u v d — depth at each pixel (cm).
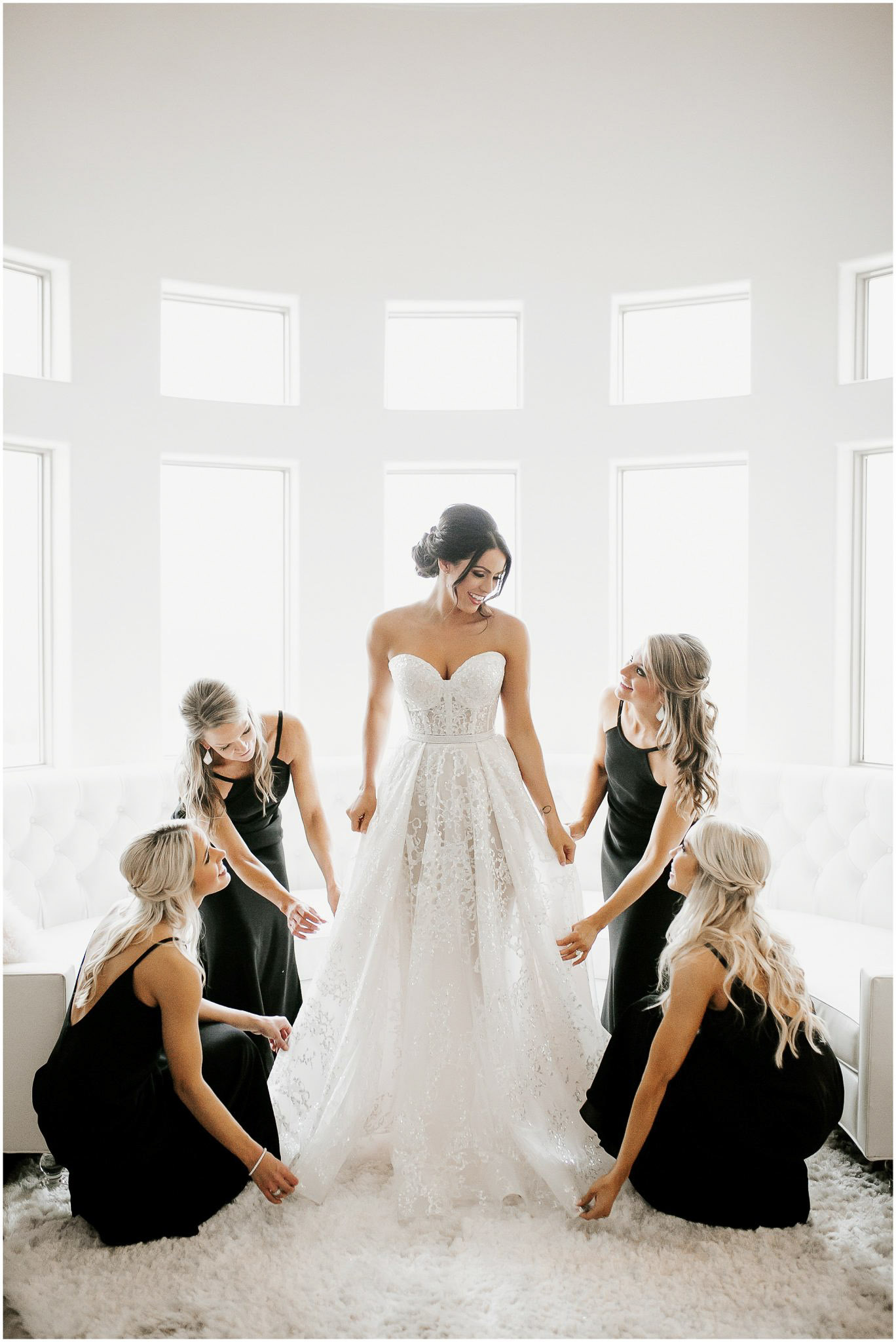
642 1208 250
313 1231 240
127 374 440
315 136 464
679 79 455
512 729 295
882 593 438
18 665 435
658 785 302
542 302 472
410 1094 259
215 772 305
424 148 470
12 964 273
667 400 475
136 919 241
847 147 429
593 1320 210
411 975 266
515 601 488
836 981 300
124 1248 234
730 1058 240
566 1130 267
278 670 493
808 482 441
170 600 476
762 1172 240
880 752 441
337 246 469
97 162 432
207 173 452
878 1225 244
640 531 490
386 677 296
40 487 436
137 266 441
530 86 467
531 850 289
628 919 302
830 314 435
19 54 413
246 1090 257
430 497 500
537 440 473
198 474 477
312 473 470
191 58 447
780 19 438
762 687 454
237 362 478
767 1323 209
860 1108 259
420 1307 214
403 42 466
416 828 280
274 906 311
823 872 388
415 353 493
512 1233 239
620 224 466
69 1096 233
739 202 450
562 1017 275
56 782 375
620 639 493
